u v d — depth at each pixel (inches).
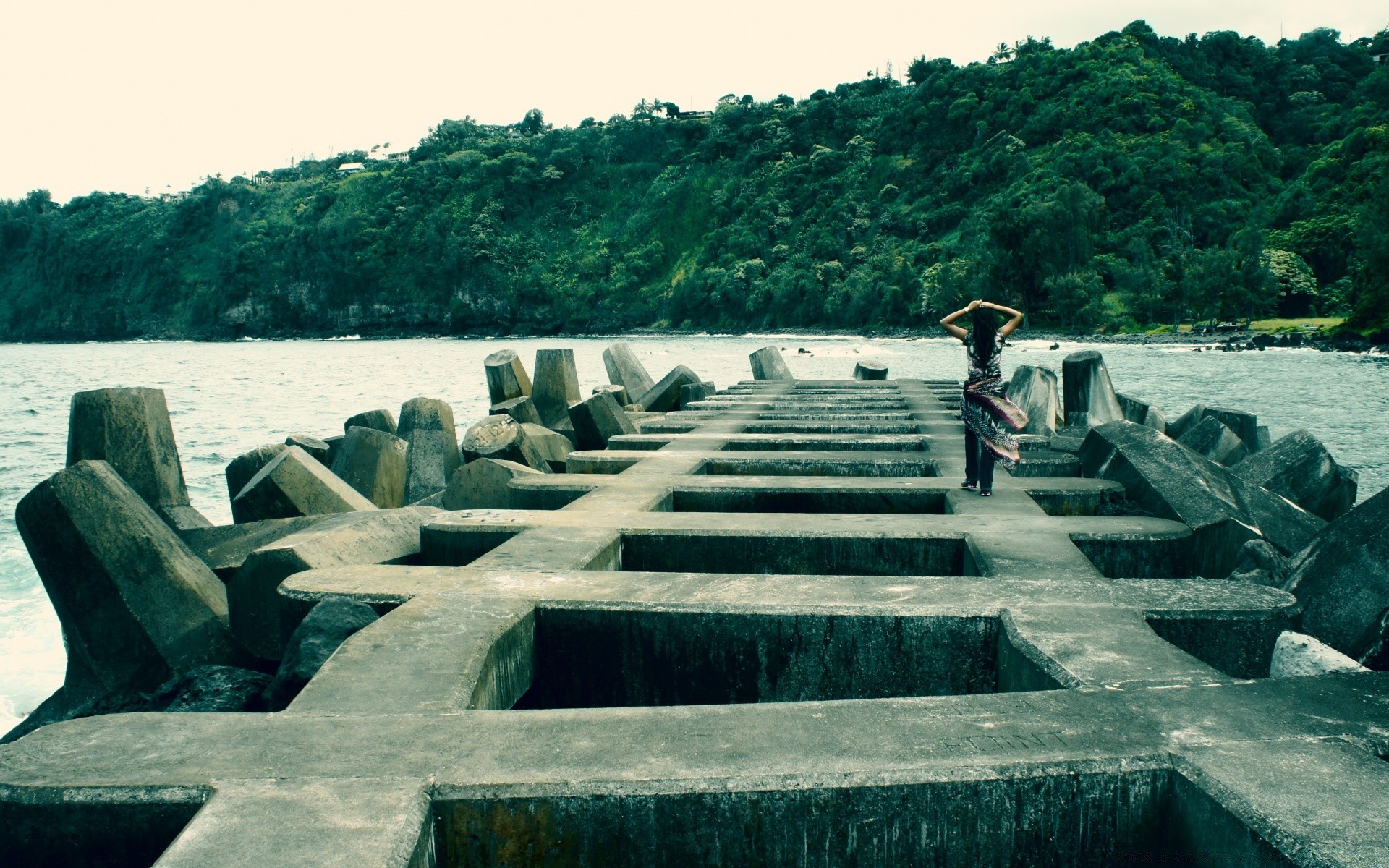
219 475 688.4
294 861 87.4
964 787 103.6
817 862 104.2
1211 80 5064.0
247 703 187.3
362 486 423.8
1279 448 371.6
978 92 5319.9
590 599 180.7
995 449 281.9
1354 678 133.3
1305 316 3095.5
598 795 102.4
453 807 103.1
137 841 103.7
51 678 299.4
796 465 375.6
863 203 5255.9
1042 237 3299.7
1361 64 5487.2
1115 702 124.7
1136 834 107.0
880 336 3939.5
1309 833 88.4
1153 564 240.2
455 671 141.9
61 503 222.4
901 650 169.9
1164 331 3011.8
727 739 114.7
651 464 371.9
